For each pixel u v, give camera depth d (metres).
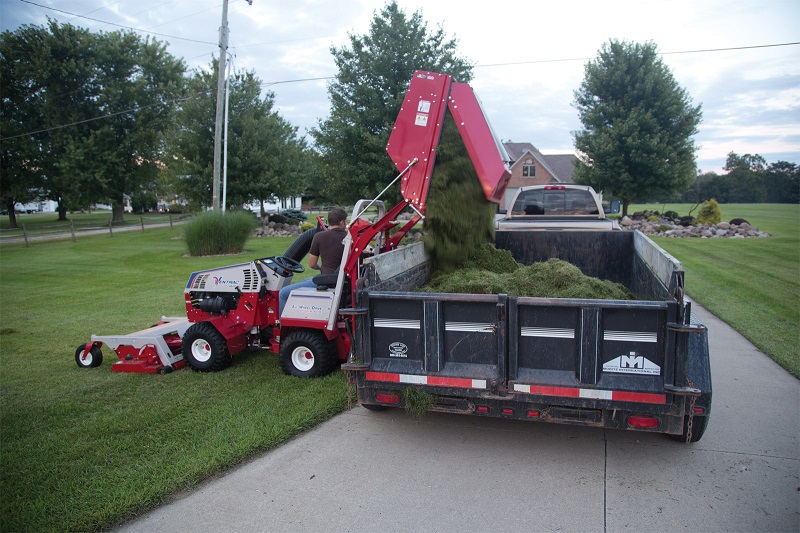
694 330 3.01
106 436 4.16
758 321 7.27
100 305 9.58
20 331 7.74
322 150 21.83
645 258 5.03
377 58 19.31
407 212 21.33
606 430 4.22
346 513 3.14
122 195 38.91
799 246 16.05
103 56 35.25
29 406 4.80
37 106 35.38
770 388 4.99
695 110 24.92
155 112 37.19
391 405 3.85
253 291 5.64
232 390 5.10
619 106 25.58
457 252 5.71
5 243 23.02
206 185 24.91
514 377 3.43
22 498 3.31
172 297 10.30
